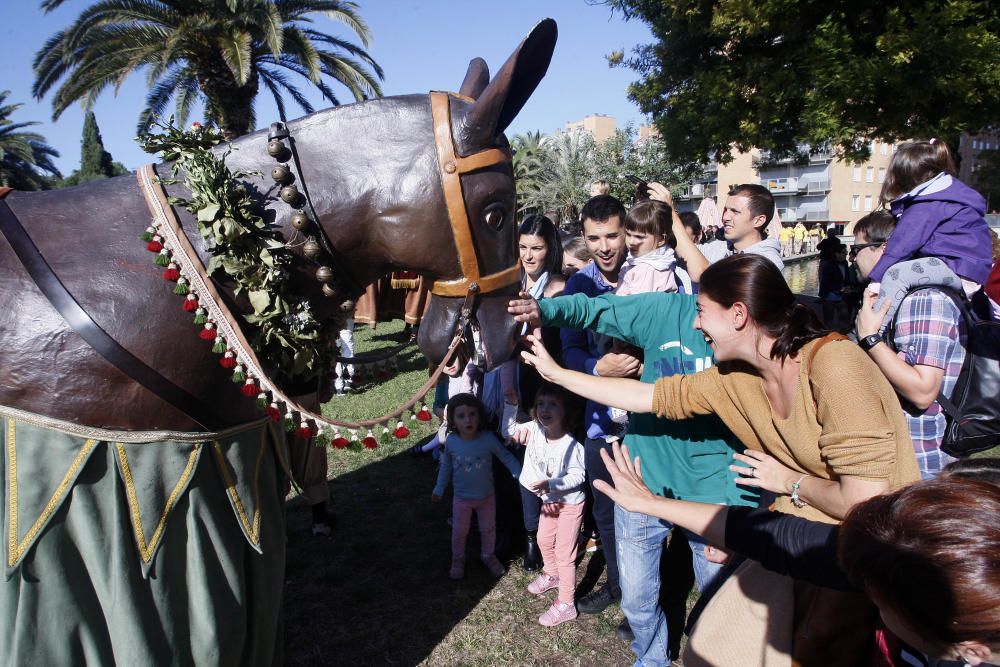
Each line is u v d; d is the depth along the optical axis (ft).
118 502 5.56
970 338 7.67
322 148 6.08
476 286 6.16
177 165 5.83
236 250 5.66
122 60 40.19
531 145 118.01
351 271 6.35
